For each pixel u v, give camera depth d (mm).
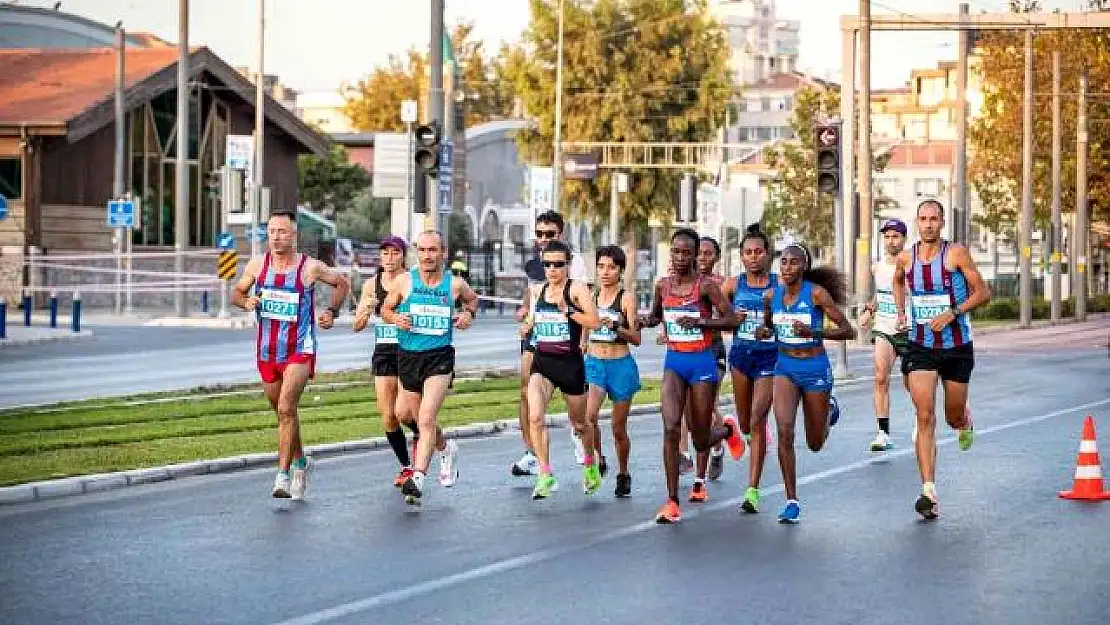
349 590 23312
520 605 22281
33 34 174625
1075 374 76188
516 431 48000
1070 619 21547
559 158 149625
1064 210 184875
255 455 39031
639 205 177750
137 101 127688
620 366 33625
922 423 30938
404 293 32562
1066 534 28781
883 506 32312
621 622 21188
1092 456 33656
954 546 27438
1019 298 174750
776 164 172000
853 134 91625
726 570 25094
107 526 29234
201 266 137750
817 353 30938
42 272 122438
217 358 75938
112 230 131375
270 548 26938
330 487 34875
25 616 21500
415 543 27547
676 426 30484
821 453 41969
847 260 89500
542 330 32906
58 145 126875
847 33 93062
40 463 36844
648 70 175625
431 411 32250
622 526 29594
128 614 21641
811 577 24500
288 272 32156
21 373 66500
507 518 30562
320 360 77500
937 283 30859
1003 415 53500
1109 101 172500
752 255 32125
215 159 143500
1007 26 97875
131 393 57375
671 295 31859
